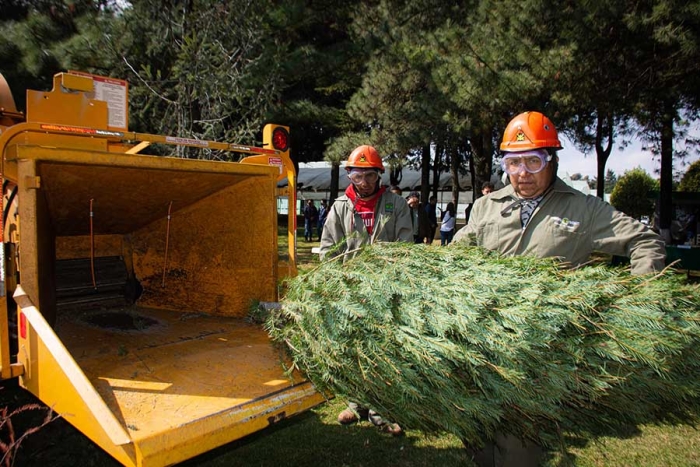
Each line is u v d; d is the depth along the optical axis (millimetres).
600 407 2168
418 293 2096
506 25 8133
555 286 2080
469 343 1969
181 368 2492
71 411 1896
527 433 2184
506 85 7906
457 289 2051
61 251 3660
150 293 3752
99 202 3105
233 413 2053
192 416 1982
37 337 2090
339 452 3363
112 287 3734
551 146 2527
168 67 7418
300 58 10469
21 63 9469
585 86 8094
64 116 2826
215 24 6777
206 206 3449
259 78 6949
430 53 8883
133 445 1783
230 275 3385
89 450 3291
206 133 6445
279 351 2578
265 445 3447
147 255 3791
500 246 2760
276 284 3197
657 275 2150
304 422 3793
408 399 2059
